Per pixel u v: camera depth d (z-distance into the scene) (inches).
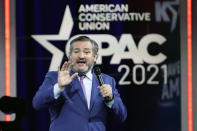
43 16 481.7
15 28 478.9
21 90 481.7
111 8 485.1
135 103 487.8
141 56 486.6
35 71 482.3
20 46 480.4
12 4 478.0
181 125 490.3
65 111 307.6
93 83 316.5
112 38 484.7
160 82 488.1
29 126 482.6
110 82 320.5
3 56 477.7
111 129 485.7
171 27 487.8
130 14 486.0
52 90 297.9
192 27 487.8
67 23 483.8
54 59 482.9
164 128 490.9
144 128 489.4
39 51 481.4
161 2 487.5
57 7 482.9
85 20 484.1
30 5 481.1
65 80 295.9
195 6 487.5
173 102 489.7
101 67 483.8
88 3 484.4
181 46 487.8
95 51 318.0
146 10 486.6
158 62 487.8
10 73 479.2
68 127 305.6
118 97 316.8
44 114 483.8
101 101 312.3
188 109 488.7
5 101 271.7
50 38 482.6
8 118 477.1
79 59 311.9
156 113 489.4
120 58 485.7
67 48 483.8
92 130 307.1
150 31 487.5
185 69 487.8
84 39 314.2
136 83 486.6
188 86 488.1
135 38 486.3
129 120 487.5
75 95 310.7
